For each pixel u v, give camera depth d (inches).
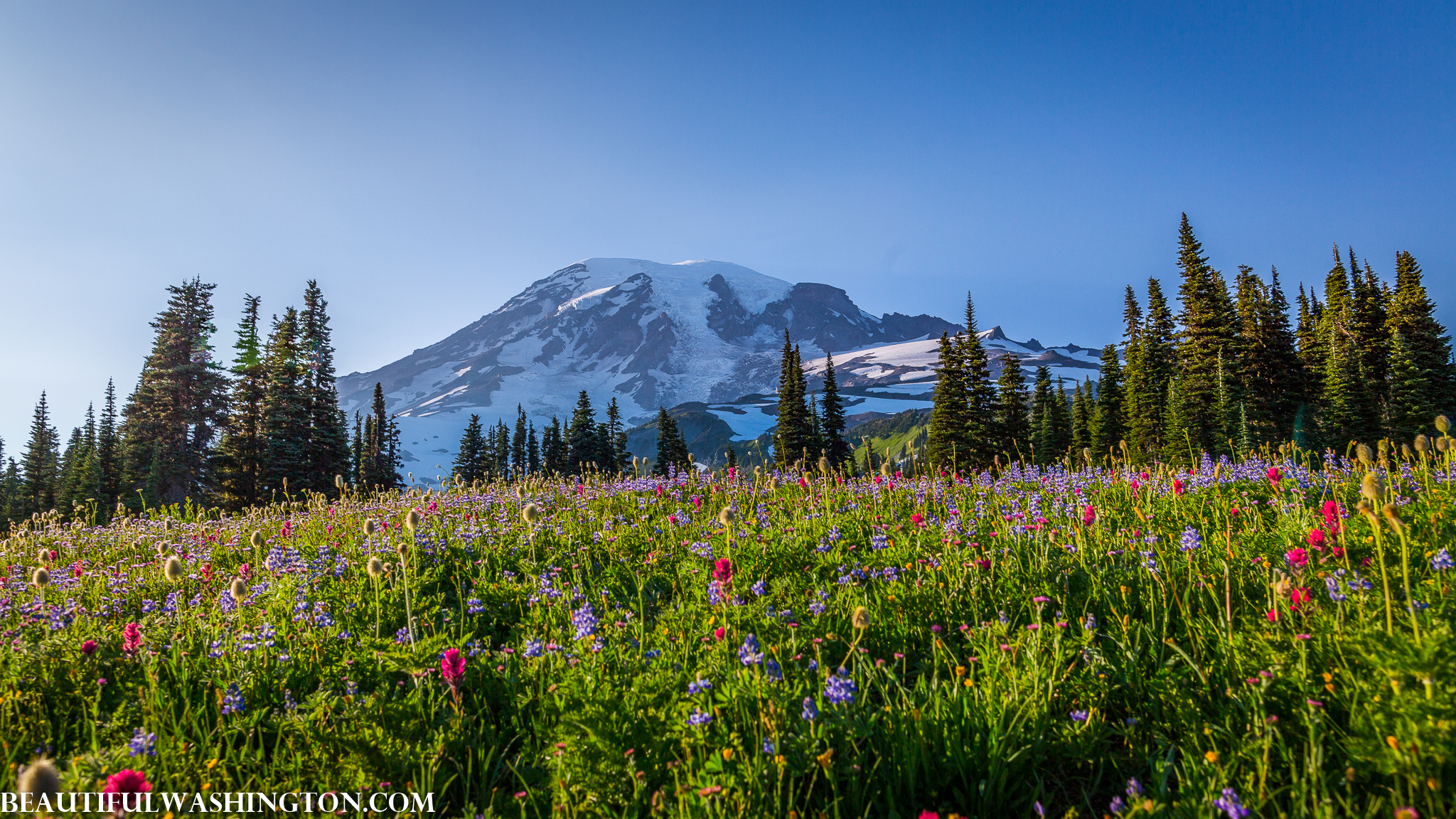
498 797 146.1
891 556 278.5
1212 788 121.6
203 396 2652.6
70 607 272.1
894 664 183.3
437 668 187.5
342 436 2470.5
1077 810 132.1
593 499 506.6
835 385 2787.9
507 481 700.7
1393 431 2253.9
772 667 159.9
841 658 192.7
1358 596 164.9
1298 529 244.8
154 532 510.9
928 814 119.7
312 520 512.7
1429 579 173.0
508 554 341.1
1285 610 164.6
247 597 259.1
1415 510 249.8
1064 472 447.8
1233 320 2460.6
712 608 225.1
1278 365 2549.2
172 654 201.8
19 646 201.2
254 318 2455.7
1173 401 2226.9
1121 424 2945.4
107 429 2957.7
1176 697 153.1
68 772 132.7
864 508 386.6
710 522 371.9
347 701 172.6
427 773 146.6
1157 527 293.3
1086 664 170.7
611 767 135.6
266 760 158.2
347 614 253.6
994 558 247.6
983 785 136.3
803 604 229.0
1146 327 2731.3
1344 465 387.5
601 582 286.8
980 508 354.0
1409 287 2600.9
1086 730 148.6
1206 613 191.2
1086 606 202.8
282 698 184.7
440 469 660.1
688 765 136.5
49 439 3348.9
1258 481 373.7
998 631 184.1
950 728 147.6
